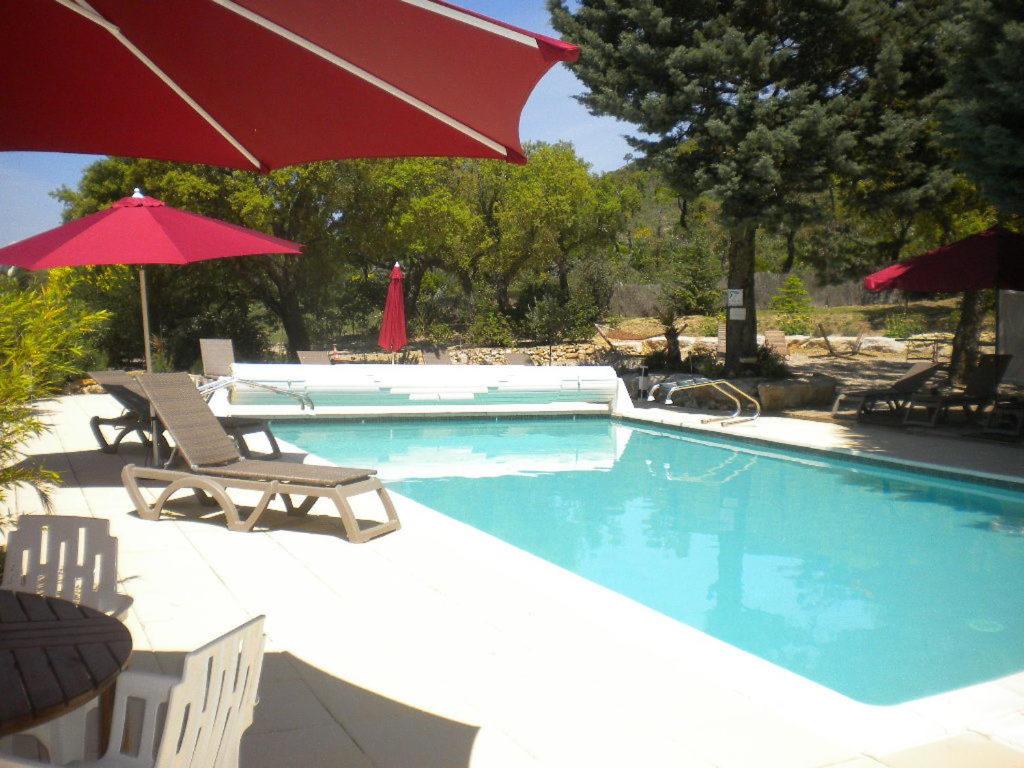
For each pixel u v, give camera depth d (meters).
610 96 15.16
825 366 22.08
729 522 8.67
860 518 8.85
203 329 25.17
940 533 8.27
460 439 13.54
